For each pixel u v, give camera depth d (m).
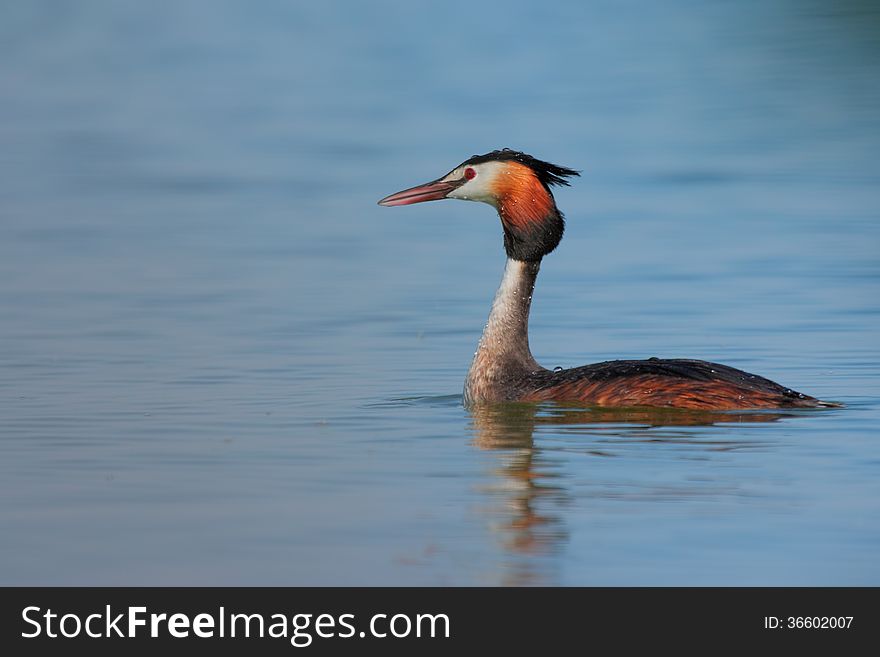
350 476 12.87
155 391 16.64
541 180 16.34
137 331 20.12
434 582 10.35
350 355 18.73
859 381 16.56
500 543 11.06
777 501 11.92
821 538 11.04
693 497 12.06
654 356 18.27
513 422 14.83
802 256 24.52
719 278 23.02
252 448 13.91
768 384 15.10
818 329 19.45
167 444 14.09
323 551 10.95
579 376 15.54
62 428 14.77
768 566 10.52
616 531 11.27
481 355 16.11
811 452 13.36
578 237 26.91
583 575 10.45
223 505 12.02
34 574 10.50
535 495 12.19
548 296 22.17
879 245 25.25
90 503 12.09
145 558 10.80
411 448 13.88
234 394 16.52
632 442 13.84
